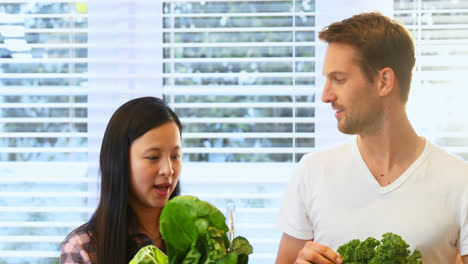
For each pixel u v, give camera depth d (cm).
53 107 206
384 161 145
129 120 130
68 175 206
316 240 151
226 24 206
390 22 142
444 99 197
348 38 137
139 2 206
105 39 206
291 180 158
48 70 208
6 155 207
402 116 144
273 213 204
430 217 140
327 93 140
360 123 140
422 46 198
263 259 203
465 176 141
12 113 207
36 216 207
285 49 206
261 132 206
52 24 208
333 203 148
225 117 207
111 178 131
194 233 78
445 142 199
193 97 206
